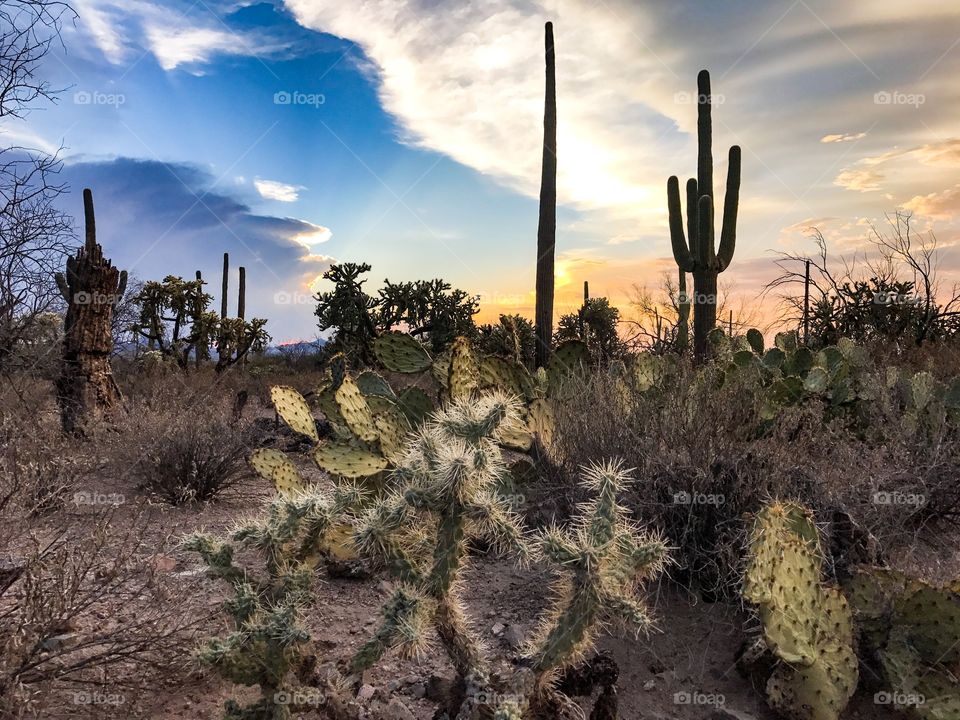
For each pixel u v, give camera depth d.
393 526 2.09
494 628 3.10
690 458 3.68
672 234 12.73
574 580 2.05
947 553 3.74
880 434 5.63
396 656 2.85
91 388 7.25
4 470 3.40
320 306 13.37
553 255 13.16
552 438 4.44
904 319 12.48
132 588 3.00
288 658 2.04
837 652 2.50
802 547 2.70
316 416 7.91
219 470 5.30
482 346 13.74
